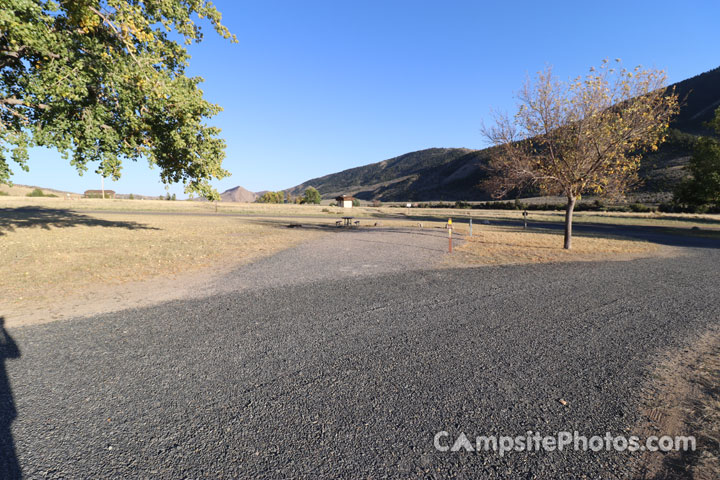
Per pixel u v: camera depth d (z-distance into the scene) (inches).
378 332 180.4
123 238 595.5
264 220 1298.0
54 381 127.2
